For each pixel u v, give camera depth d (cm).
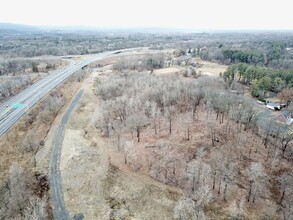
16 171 7025
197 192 6562
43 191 6819
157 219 6128
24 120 9906
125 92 12112
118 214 6194
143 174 7275
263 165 7950
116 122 9919
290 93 13050
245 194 6875
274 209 6600
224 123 9506
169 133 8856
